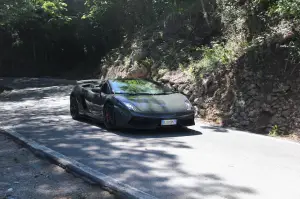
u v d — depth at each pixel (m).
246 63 10.04
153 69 15.86
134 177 4.85
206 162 5.62
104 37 33.97
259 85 9.29
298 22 9.41
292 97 8.40
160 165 5.43
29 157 6.03
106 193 4.32
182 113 7.82
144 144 6.91
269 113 8.66
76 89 10.27
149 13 22.77
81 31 36.69
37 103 14.97
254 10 10.91
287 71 8.85
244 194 4.23
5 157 6.05
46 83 27.31
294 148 6.72
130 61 19.58
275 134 8.12
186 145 6.84
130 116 7.57
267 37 9.94
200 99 10.99
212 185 4.54
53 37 38.94
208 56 12.18
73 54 39.25
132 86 8.84
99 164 5.47
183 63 14.19
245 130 8.84
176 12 18.06
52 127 8.93
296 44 8.88
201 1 15.45
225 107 9.95
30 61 40.69
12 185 4.64
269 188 4.45
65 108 13.09
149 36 19.88
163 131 8.37
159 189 4.38
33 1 29.42
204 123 9.88
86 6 33.94
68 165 5.25
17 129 8.63
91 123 9.59
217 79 10.83
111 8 28.41
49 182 4.74
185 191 4.32
